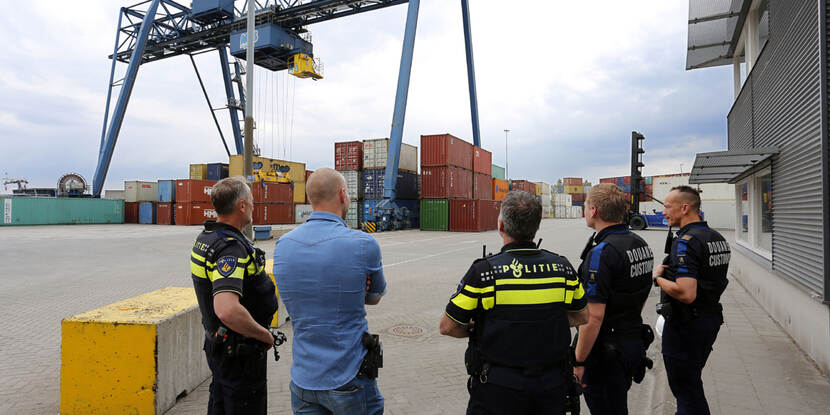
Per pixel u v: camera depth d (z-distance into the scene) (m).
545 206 62.59
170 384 3.53
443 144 29.98
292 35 34.97
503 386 1.74
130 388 3.34
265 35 33.19
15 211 34.75
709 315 2.56
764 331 5.46
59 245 19.03
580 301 1.89
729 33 8.97
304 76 35.56
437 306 7.36
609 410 2.25
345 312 1.79
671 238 2.78
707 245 2.53
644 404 3.57
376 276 1.91
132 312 3.64
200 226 37.69
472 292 1.79
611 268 2.15
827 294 3.73
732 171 7.91
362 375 1.79
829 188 3.67
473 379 1.88
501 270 1.79
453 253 15.88
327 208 1.96
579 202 80.06
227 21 37.53
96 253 16.00
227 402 2.04
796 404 3.38
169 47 40.88
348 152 33.78
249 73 10.38
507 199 1.90
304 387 1.77
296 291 1.79
